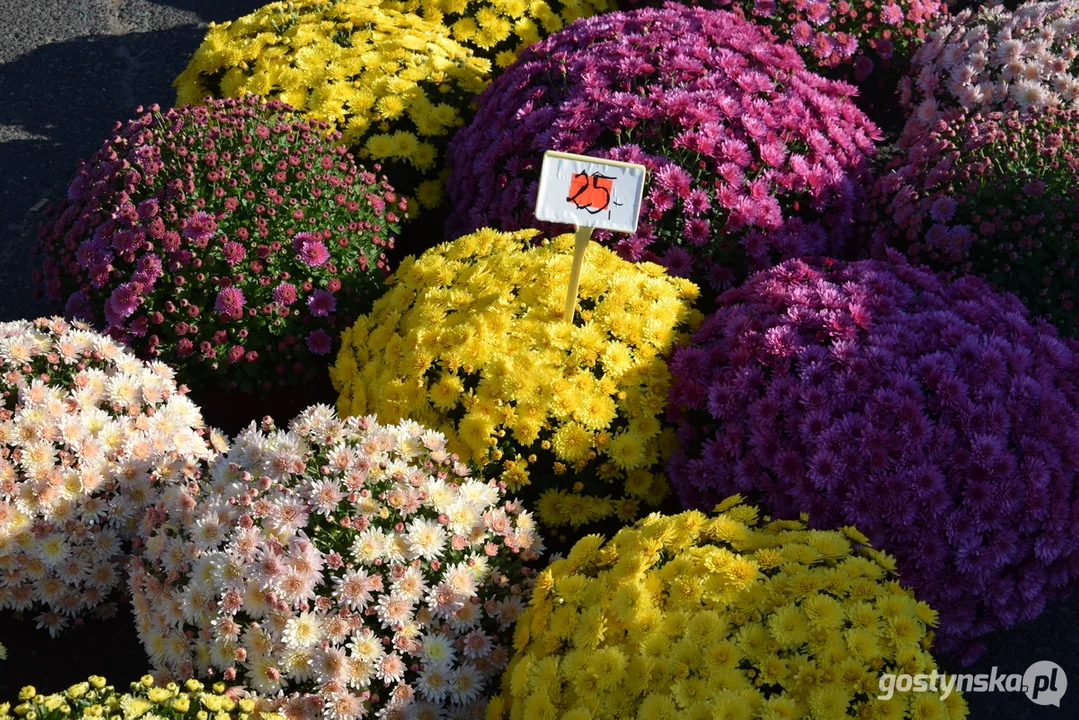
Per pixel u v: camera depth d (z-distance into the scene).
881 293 3.66
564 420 3.52
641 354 3.64
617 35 4.77
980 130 4.47
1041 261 4.15
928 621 2.79
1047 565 3.38
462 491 3.20
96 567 3.43
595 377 3.62
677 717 2.56
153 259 3.93
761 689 2.71
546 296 3.75
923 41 5.75
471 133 4.84
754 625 2.73
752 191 4.12
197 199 4.03
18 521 3.29
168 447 3.50
